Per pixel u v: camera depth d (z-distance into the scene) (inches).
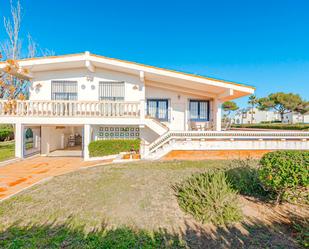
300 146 413.1
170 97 575.2
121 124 462.9
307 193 185.6
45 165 392.8
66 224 168.7
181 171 304.3
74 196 222.2
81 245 140.0
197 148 408.5
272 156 171.0
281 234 152.9
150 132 524.4
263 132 411.5
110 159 432.8
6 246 139.3
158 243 142.8
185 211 186.7
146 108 571.5
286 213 181.9
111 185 249.4
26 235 153.3
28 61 470.6
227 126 653.3
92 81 534.0
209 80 473.4
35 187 255.4
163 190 233.1
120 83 538.3
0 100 445.7
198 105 586.9
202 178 215.6
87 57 472.7
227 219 167.9
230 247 138.3
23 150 452.8
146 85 567.5
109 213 185.9
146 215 182.1
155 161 383.9
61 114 458.6
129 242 143.1
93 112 474.3
